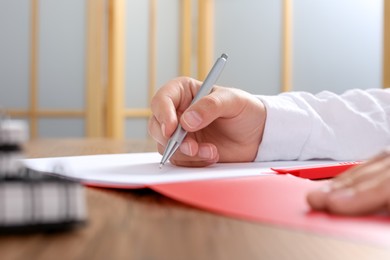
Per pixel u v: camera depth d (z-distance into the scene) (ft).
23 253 0.63
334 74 8.05
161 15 8.50
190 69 8.59
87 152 2.44
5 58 7.77
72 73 8.02
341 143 1.90
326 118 1.96
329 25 8.02
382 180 0.86
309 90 8.11
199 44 8.36
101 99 8.13
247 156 1.82
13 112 7.83
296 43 8.09
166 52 8.56
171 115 1.61
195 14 8.56
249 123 1.78
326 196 0.86
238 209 0.89
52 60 7.95
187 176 1.28
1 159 0.74
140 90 8.42
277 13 8.13
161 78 8.56
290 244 0.69
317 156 1.91
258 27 8.20
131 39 8.29
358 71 7.98
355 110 1.99
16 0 7.78
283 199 0.98
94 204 0.97
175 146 1.53
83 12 8.01
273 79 8.18
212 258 0.62
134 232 0.75
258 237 0.73
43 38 7.91
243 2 8.21
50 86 7.97
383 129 1.94
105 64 8.18
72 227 0.75
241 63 8.27
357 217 0.83
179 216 0.86
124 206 0.95
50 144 3.23
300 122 1.87
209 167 1.57
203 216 0.86
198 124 1.53
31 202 0.70
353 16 7.95
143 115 8.45
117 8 8.07
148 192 1.10
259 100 1.86
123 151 2.51
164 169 1.46
